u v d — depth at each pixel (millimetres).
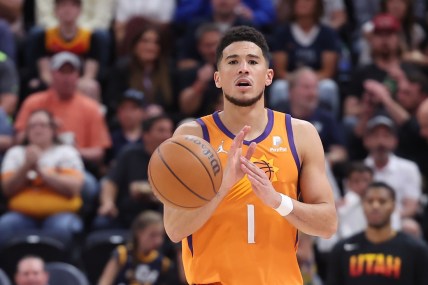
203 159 10594
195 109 25734
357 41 30953
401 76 26375
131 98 24875
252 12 29516
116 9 29984
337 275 20078
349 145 25766
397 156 25344
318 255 22516
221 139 11680
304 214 11062
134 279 20859
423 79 25828
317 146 11750
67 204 22406
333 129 24562
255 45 11539
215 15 28062
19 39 28547
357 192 22516
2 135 23750
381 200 19594
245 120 11695
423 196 24984
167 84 26516
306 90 24328
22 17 30703
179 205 10664
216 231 11516
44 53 27359
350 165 22656
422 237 23469
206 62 26578
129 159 22875
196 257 11641
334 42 27828
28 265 19500
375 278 19594
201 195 10594
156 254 21078
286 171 11578
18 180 22078
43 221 22391
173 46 29516
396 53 27422
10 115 25344
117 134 25047
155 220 20859
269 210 11508
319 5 27734
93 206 23312
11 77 25406
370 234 19859
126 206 22594
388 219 19672
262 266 11445
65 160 22547
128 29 28250
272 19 29859
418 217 23781
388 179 23719
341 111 27750
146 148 22859
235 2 27844
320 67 27703
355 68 27859
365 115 25484
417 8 32594
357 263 19766
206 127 11781
